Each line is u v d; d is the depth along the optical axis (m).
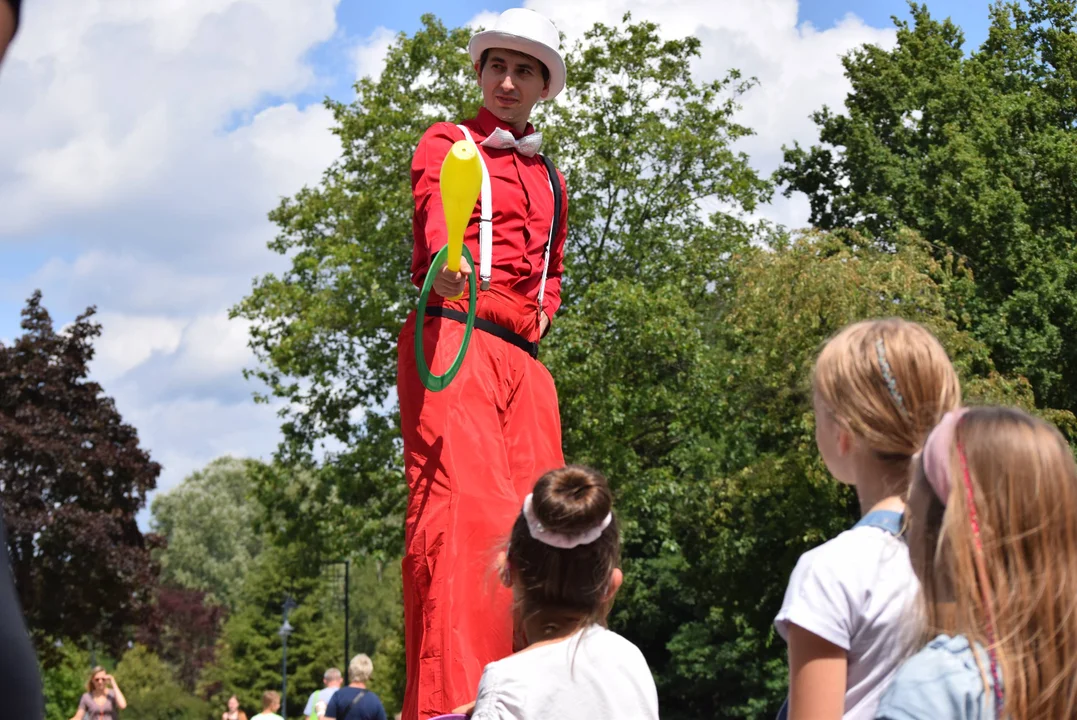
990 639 1.69
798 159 29.06
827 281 17.88
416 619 3.34
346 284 21.44
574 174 21.31
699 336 20.50
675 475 23.83
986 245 22.94
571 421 20.12
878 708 1.75
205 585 69.12
